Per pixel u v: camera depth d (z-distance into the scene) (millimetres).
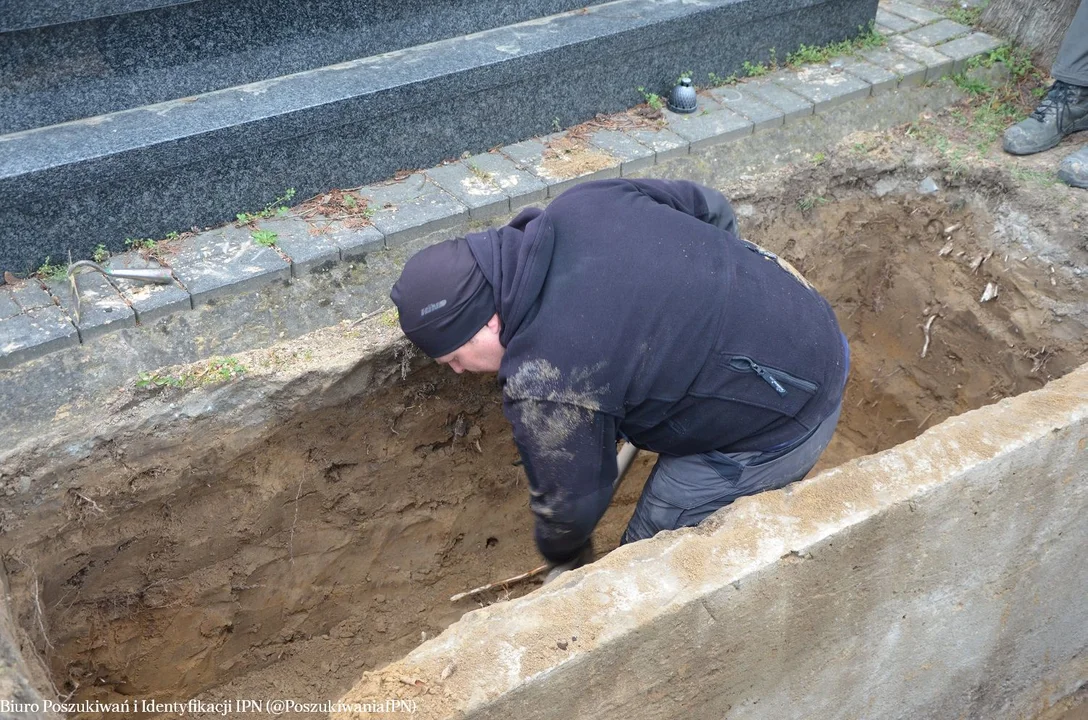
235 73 2740
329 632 2904
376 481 2727
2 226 2346
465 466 2902
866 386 3789
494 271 1787
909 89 3633
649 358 1770
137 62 2574
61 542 2256
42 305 2355
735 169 3234
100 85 2547
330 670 2861
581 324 1729
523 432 1783
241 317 2457
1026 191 3227
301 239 2648
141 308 2359
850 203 3441
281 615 2777
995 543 2207
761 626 1897
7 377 2207
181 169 2543
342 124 2734
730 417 1907
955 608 2283
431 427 2727
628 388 1782
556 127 3234
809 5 3570
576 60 3102
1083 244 3070
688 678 1868
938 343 3514
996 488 2084
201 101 2674
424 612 3002
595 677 1699
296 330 2473
